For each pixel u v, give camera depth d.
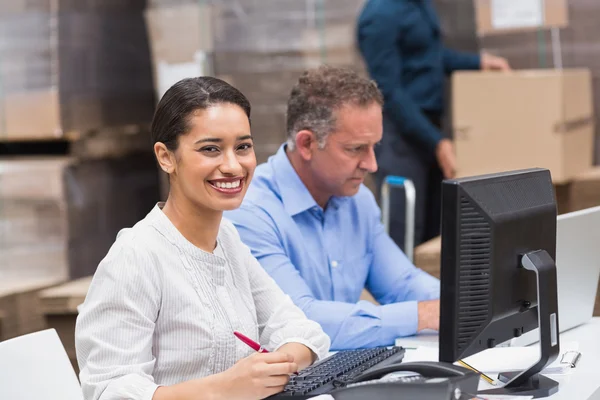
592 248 3.43
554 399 2.67
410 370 2.51
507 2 6.41
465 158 5.94
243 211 3.65
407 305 3.47
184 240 2.77
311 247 3.78
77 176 5.91
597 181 5.76
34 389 2.83
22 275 5.78
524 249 2.73
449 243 2.55
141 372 2.59
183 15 6.11
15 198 5.80
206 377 2.56
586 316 3.55
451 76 6.46
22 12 5.69
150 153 6.77
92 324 2.63
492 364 3.01
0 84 5.72
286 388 2.62
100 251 6.10
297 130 3.69
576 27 6.32
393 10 5.97
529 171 2.83
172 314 2.72
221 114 2.70
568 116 5.76
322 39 5.98
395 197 6.11
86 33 5.91
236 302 2.90
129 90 6.33
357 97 3.59
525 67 6.45
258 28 6.00
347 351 3.04
